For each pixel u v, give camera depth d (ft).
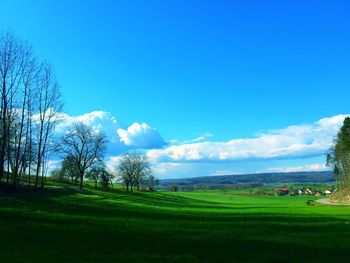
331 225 140.05
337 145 521.65
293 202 490.08
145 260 63.98
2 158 222.07
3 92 222.69
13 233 91.71
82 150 391.24
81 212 177.17
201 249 77.41
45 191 274.98
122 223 130.21
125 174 559.38
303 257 70.64
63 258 63.77
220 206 368.68
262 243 88.63
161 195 530.68
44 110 274.16
